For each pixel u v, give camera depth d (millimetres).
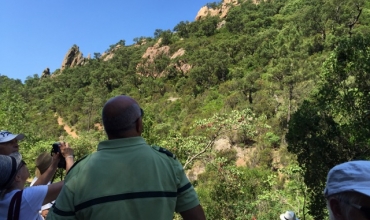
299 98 32000
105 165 1420
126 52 117938
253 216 10391
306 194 9391
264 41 68938
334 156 7293
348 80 7715
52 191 1960
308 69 37500
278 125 31359
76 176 1433
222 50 78438
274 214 9766
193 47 93812
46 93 101938
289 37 61781
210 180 17016
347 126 7242
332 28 52656
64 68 128500
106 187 1374
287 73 37781
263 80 45750
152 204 1375
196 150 10508
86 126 61656
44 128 61625
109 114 1502
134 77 86562
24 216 1827
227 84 55969
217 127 10289
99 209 1338
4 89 14352
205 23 102938
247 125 10188
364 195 1069
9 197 1835
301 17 66375
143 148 1493
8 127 12781
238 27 95062
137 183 1390
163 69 88438
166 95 70375
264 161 25297
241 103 42000
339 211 1156
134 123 1530
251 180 13930
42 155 2680
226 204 11250
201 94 59312
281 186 13703
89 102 72875
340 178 1157
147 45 118750
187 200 1541
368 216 1068
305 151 7656
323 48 49875
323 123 7586
